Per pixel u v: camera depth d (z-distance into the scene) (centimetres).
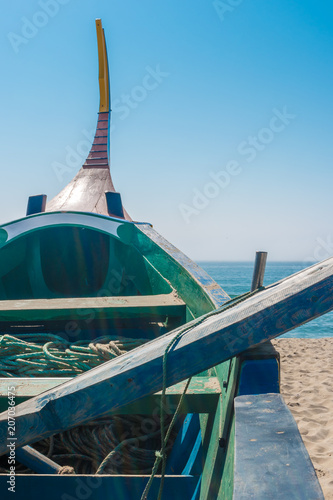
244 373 156
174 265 393
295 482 98
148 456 259
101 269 583
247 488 97
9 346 308
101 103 754
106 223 483
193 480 207
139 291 488
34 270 523
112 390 153
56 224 481
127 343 311
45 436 156
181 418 292
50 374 284
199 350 149
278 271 8962
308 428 482
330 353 957
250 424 126
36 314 338
